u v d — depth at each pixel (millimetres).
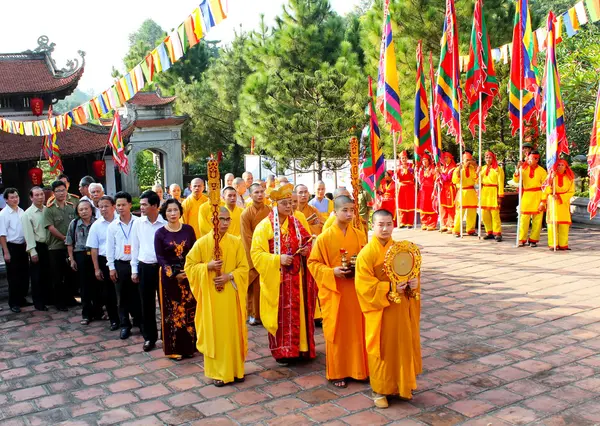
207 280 6227
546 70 11461
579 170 16594
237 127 24281
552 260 11375
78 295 10461
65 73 22500
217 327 6258
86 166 24344
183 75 40812
